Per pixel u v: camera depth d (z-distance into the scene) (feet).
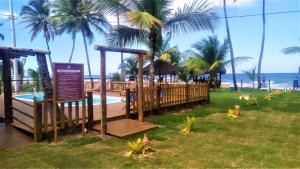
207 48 93.97
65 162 18.13
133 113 33.19
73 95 24.73
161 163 17.90
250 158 18.79
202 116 35.78
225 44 93.66
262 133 26.07
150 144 22.18
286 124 30.22
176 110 40.91
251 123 30.86
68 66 24.16
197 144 22.38
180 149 20.98
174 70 76.33
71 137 24.77
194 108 43.57
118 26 40.01
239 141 23.25
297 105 46.09
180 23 41.78
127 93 32.42
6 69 28.09
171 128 28.66
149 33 39.68
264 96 62.23
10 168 17.08
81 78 25.30
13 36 82.38
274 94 64.49
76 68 24.84
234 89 89.51
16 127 26.68
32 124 26.68
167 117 35.09
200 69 90.33
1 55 27.89
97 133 26.37
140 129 27.35
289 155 19.40
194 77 96.63
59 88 23.52
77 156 19.35
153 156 19.31
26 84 87.51
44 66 26.48
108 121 30.37
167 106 39.11
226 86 118.32
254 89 91.50
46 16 108.88
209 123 30.91
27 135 24.75
